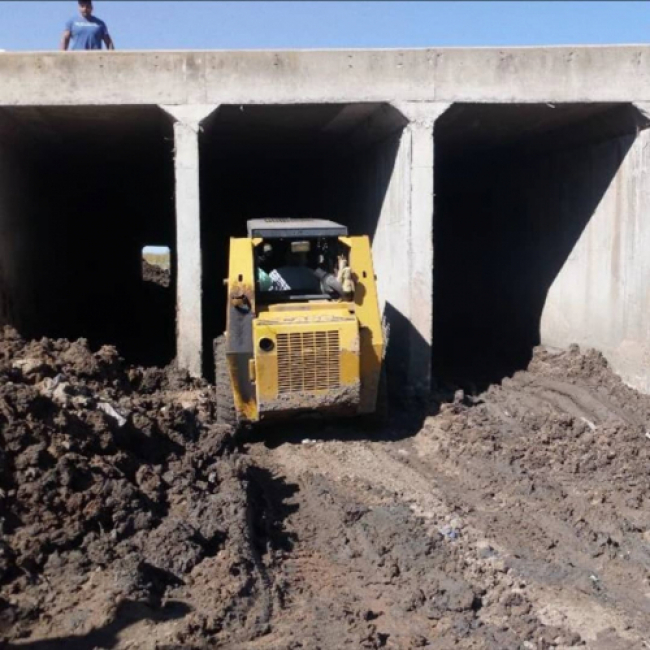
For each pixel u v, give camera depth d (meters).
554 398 10.70
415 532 6.97
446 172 16.86
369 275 9.13
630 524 7.29
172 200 18.78
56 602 5.29
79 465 6.26
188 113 10.34
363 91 10.38
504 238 15.07
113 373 9.44
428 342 10.68
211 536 6.32
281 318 8.73
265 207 20.25
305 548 6.72
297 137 13.45
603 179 11.45
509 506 7.67
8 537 5.62
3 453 6.01
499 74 10.38
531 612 5.79
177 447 7.54
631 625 5.68
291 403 8.65
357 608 5.70
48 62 10.16
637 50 10.37
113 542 5.89
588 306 11.88
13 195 12.07
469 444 9.11
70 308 17.22
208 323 16.73
